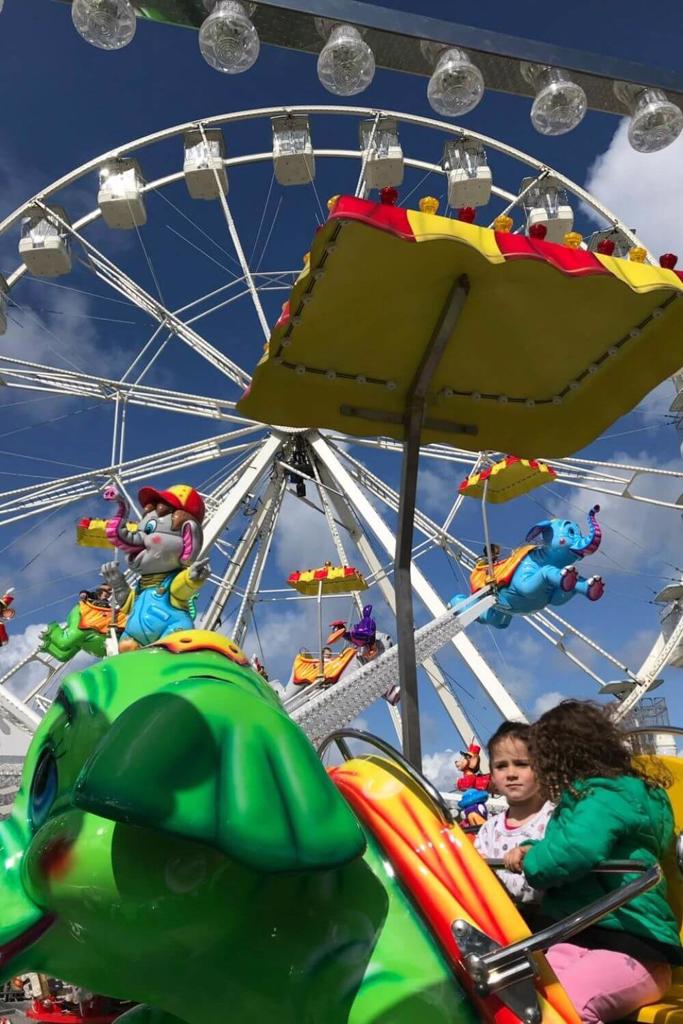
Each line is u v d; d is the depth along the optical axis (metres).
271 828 1.46
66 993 11.09
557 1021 1.66
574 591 12.59
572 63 3.65
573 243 2.62
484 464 15.34
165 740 1.46
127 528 6.71
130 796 1.38
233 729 1.55
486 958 1.60
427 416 3.16
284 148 16.92
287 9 3.35
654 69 3.76
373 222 2.18
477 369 3.02
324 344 2.79
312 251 2.35
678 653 16.78
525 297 2.67
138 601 6.36
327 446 18.84
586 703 2.28
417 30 3.46
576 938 2.05
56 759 1.77
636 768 2.29
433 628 11.80
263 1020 1.65
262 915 1.62
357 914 1.69
